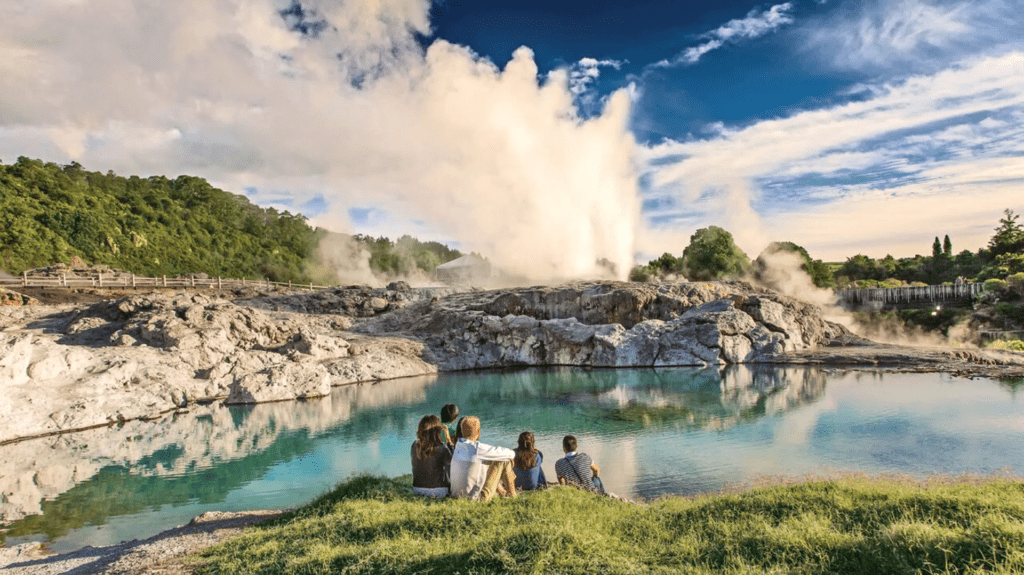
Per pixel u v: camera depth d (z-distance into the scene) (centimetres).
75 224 8456
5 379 2333
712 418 2155
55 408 2366
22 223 7800
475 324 4641
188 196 14462
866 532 616
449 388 3278
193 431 2275
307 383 3102
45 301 4603
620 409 2420
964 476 1346
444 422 1005
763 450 1670
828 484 817
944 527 587
